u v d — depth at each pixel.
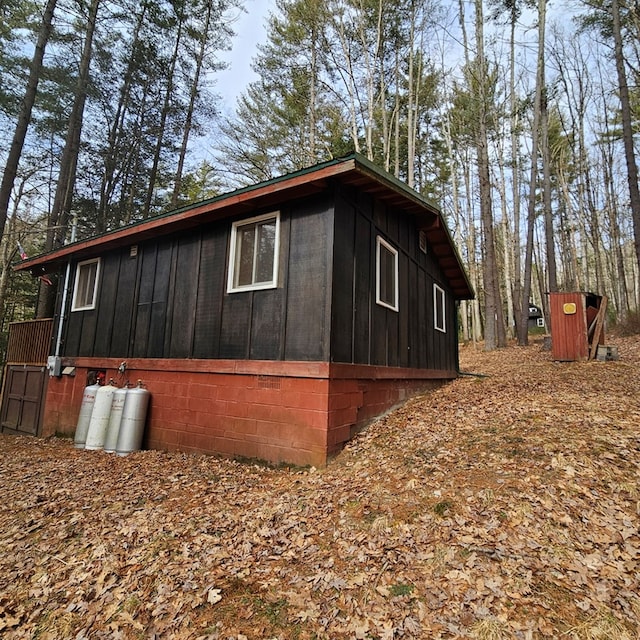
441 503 3.34
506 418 5.32
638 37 15.33
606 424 4.61
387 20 17.12
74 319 9.14
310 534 3.25
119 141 18.12
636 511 2.97
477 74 17.64
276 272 5.70
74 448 7.33
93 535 3.56
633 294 28.94
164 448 6.68
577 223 28.20
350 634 2.23
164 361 6.91
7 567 3.22
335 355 5.11
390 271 7.26
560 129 24.64
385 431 5.64
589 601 2.25
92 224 17.97
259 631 2.32
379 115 18.62
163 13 16.77
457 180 25.23
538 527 2.88
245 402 5.71
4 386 10.70
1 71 13.69
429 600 2.38
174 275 7.18
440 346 10.18
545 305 23.69
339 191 5.46
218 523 3.59
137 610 2.57
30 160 17.30
